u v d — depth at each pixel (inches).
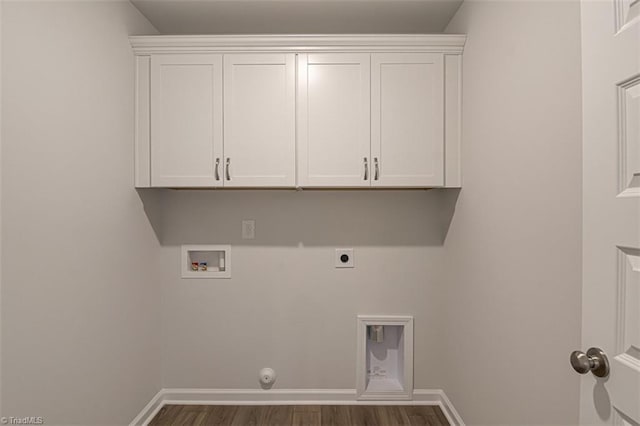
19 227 49.1
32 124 51.3
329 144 83.7
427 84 83.4
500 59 62.9
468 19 79.1
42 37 53.2
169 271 96.0
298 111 83.6
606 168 35.0
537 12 51.2
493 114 65.9
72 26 60.1
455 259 86.2
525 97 54.6
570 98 43.9
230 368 96.0
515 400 57.6
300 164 83.4
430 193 96.5
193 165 83.4
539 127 50.8
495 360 64.8
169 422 86.4
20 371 49.4
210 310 96.1
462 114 82.5
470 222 77.2
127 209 78.8
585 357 35.2
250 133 83.4
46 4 54.1
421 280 96.1
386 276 96.2
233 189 96.2
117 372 74.0
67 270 58.6
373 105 83.4
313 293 96.3
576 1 42.8
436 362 95.7
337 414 90.1
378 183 83.5
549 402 48.6
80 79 62.2
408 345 95.5
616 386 33.6
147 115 83.0
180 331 96.0
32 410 51.4
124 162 77.7
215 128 83.3
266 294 96.2
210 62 83.2
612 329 34.3
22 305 49.7
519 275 56.3
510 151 59.2
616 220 33.7
